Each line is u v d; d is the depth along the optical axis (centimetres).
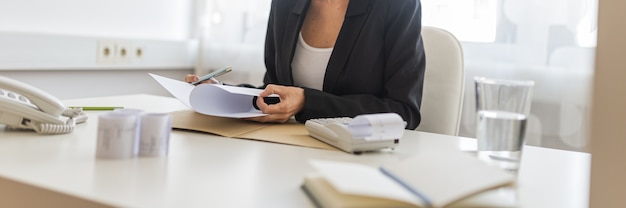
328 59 123
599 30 54
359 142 73
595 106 56
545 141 180
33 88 75
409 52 110
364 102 101
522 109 66
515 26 183
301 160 67
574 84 174
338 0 125
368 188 41
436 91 135
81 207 46
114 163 59
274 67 138
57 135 76
